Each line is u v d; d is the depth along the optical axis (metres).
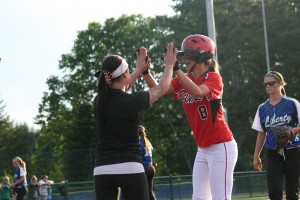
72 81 124.69
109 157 10.26
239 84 102.50
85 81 124.00
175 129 117.56
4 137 117.00
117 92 10.42
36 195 43.59
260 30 100.50
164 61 10.89
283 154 15.85
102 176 10.28
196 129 12.71
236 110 97.00
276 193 15.77
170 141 112.69
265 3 103.44
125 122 10.27
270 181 15.84
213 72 12.53
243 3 106.50
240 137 94.62
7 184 43.06
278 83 16.16
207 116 12.46
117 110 10.27
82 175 61.34
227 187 12.55
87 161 61.44
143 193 10.31
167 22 108.88
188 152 100.25
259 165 16.86
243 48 101.00
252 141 94.50
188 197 46.75
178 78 12.22
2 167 62.16
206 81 12.27
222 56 104.19
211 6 35.47
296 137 15.84
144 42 113.88
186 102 12.70
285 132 15.38
